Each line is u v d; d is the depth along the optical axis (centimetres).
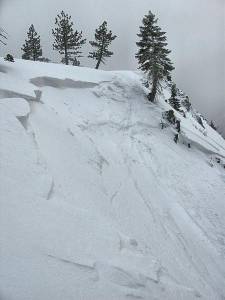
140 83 3831
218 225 2119
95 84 3083
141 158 2473
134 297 1022
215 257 1786
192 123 4375
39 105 2006
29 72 2550
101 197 1569
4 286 816
